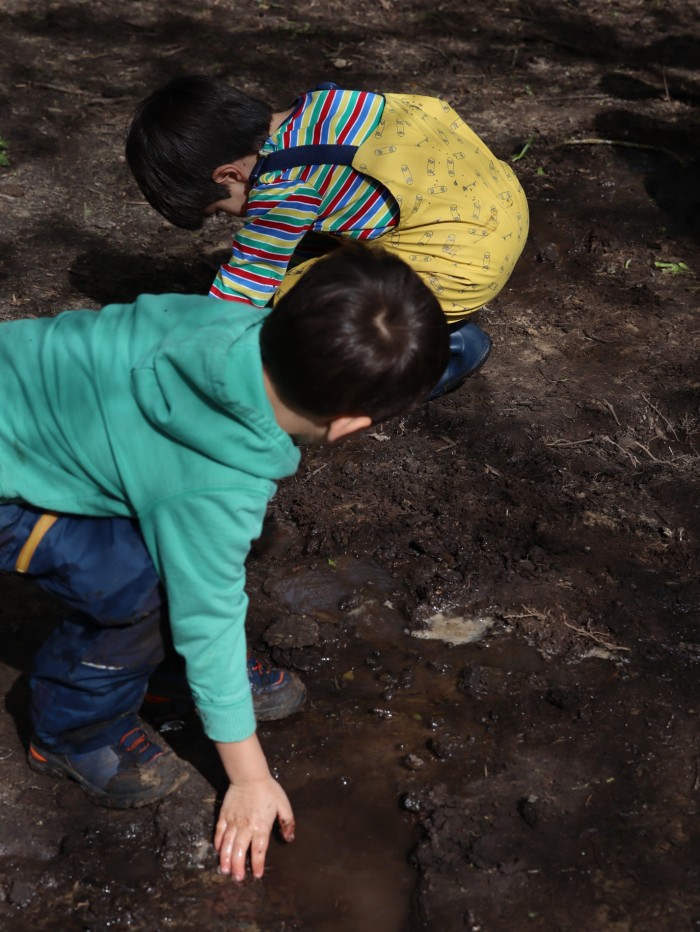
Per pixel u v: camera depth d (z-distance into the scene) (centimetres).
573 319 393
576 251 436
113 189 459
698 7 685
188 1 643
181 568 185
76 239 423
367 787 229
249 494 182
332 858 215
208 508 181
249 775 204
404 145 298
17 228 427
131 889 208
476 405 346
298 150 288
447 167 304
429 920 203
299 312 173
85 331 193
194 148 278
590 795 226
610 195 476
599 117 543
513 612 271
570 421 340
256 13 637
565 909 204
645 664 257
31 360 194
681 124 540
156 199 289
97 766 218
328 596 278
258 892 208
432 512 303
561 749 237
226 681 194
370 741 240
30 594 275
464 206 305
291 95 549
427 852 214
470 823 220
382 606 275
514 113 546
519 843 216
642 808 223
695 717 243
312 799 227
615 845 216
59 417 190
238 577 189
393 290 176
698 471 320
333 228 299
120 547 195
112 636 201
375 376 174
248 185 289
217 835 209
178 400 180
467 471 318
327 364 172
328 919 204
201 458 182
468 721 244
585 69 598
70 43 583
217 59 580
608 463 323
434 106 319
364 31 627
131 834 217
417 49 611
